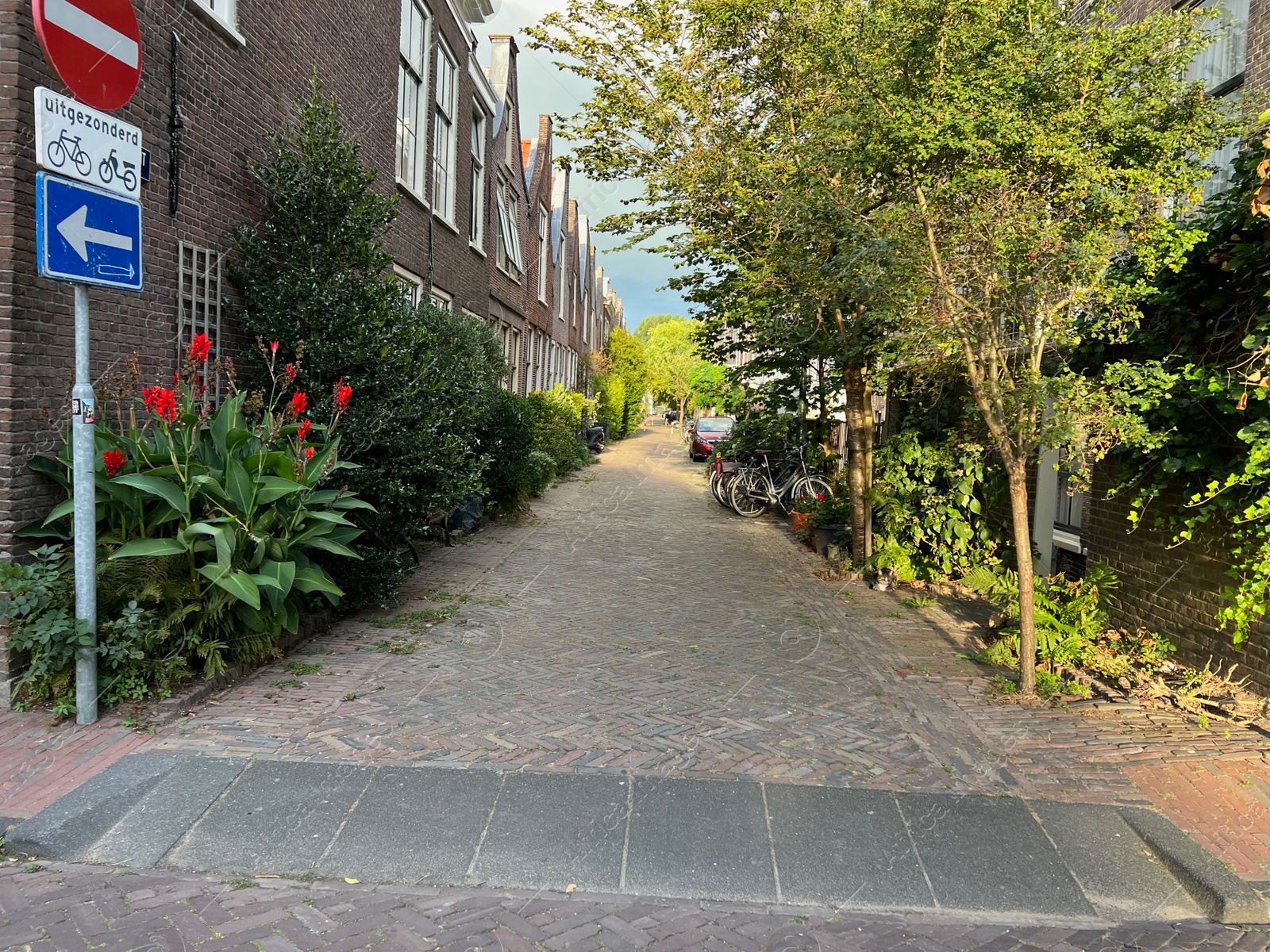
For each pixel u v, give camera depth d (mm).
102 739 4043
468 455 8234
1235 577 4934
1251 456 4082
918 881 3217
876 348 6949
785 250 7422
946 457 8180
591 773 3924
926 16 5465
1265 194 4055
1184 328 5121
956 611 7531
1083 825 3604
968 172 5098
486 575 8461
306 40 7781
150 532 4801
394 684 5031
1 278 4242
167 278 5629
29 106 4316
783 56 8234
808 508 11531
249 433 4914
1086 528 6820
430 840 3361
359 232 6707
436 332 9844
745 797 3754
